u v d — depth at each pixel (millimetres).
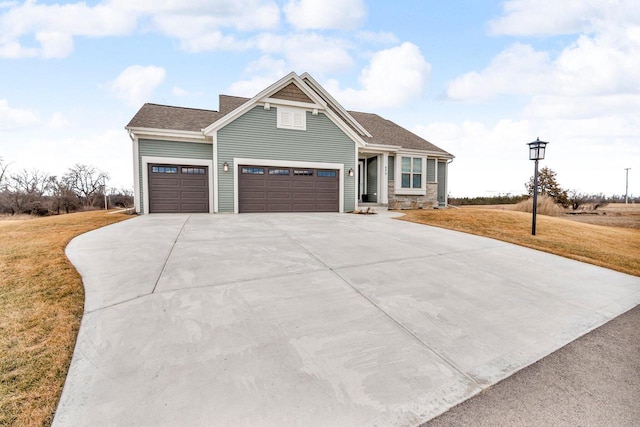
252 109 12578
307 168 13602
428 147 17672
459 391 2158
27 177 30438
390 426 1815
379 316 3262
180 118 13375
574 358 2621
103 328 2867
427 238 7461
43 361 2367
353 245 6395
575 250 6910
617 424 1853
